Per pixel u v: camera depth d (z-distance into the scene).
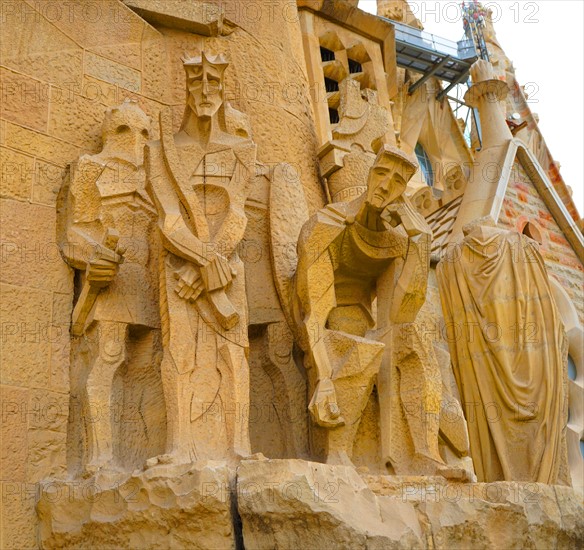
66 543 4.27
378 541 3.98
